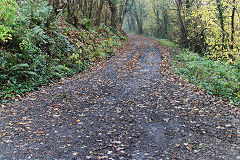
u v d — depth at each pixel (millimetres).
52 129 5031
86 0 23953
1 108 6152
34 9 10617
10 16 6812
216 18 16016
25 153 3910
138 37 43750
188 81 10047
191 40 22078
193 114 5996
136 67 13508
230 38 15469
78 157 3865
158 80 10375
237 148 4074
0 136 4461
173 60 15844
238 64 8594
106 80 10297
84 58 13484
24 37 8766
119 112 6289
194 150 4082
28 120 5461
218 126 5141
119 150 4141
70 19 18109
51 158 3803
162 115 6012
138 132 4969
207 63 10352
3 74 7711
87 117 5875
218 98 7488
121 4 38125
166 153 4004
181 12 22984
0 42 8570
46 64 10016
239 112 6020
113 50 19516
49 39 10969
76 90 8492
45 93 7902
